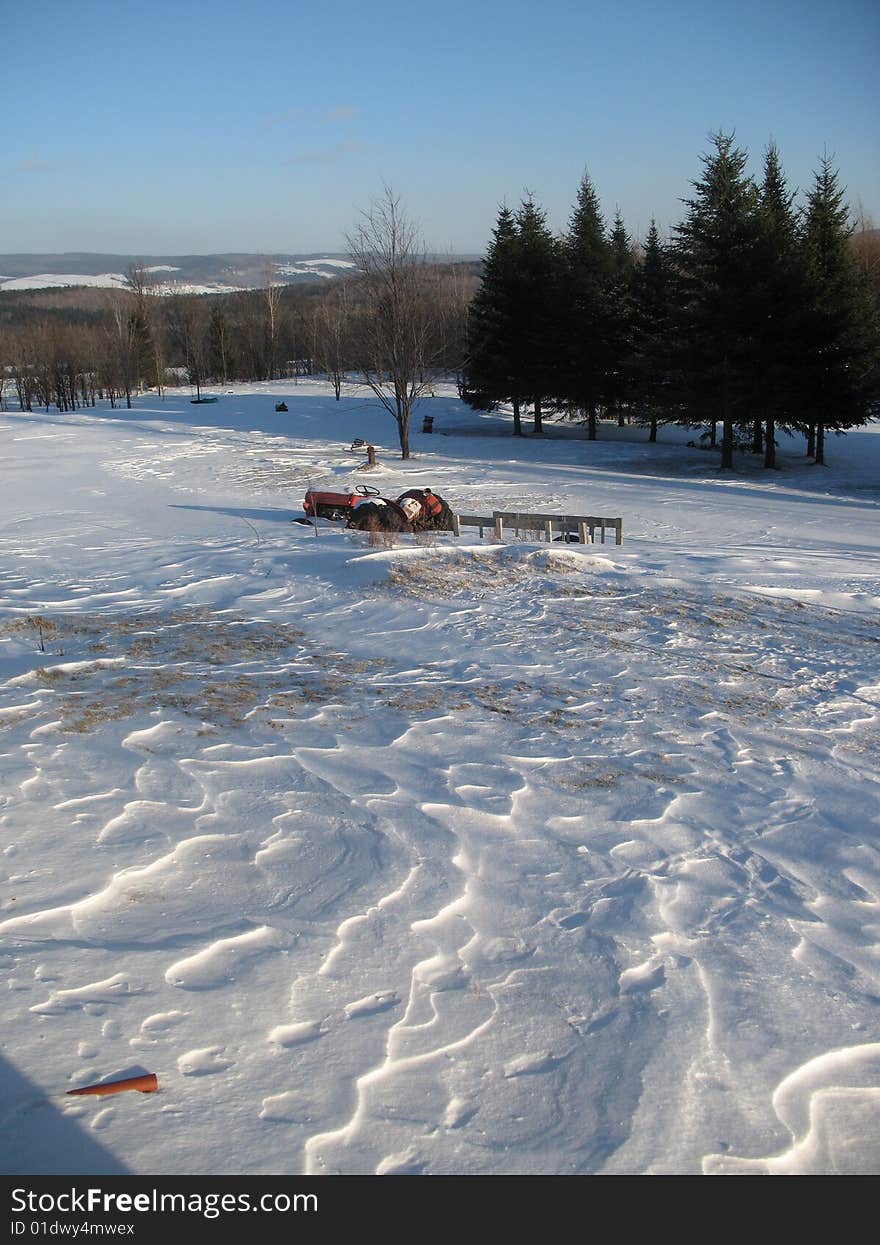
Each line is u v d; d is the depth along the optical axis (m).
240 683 9.95
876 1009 4.78
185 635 12.16
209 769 7.42
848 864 6.41
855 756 8.53
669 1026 4.49
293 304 145.62
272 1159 3.54
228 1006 4.38
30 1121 3.59
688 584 15.52
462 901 5.57
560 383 49.94
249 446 47.12
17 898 5.22
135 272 104.50
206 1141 3.59
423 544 18.84
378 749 8.09
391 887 5.66
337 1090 3.91
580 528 19.59
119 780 7.08
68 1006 4.28
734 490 32.28
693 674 10.88
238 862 5.87
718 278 38.44
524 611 13.53
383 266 40.16
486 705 9.47
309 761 7.71
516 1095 3.98
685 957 5.12
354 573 15.61
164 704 9.06
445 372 57.25
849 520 25.59
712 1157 3.74
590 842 6.52
